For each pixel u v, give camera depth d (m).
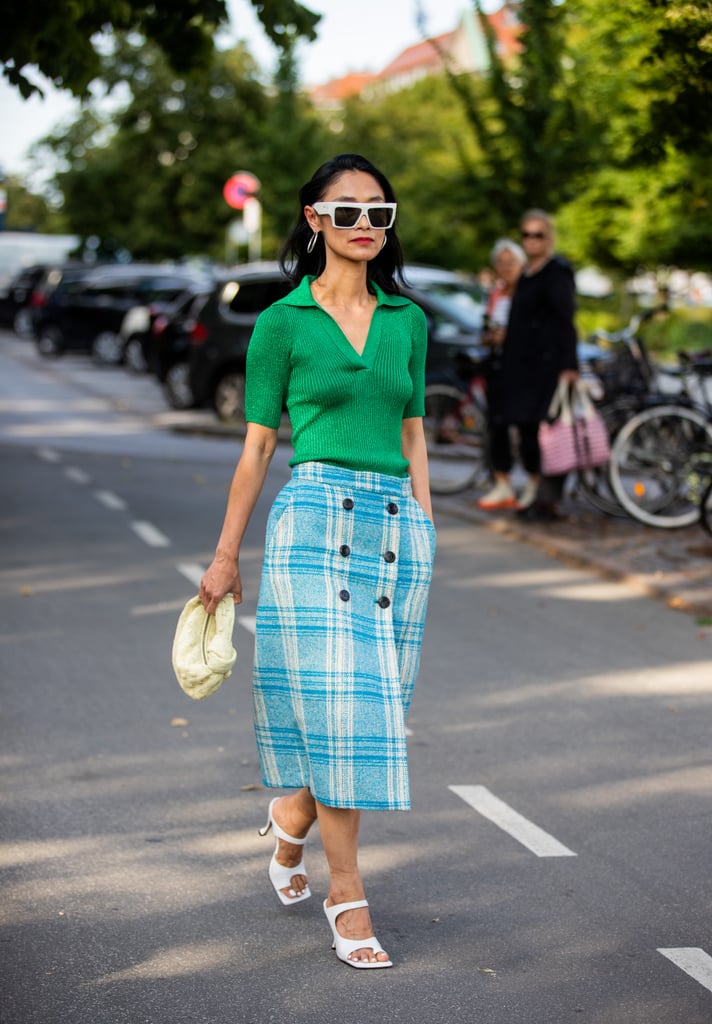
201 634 4.68
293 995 4.42
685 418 12.88
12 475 17.00
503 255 13.67
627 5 10.39
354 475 4.58
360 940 4.64
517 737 7.19
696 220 22.78
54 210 51.59
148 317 33.84
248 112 47.19
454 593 10.70
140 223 48.38
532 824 5.98
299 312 4.59
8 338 52.94
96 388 31.34
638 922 5.00
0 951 4.72
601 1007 4.35
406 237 30.00
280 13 14.38
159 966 4.62
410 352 4.71
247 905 5.13
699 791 6.41
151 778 6.53
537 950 4.76
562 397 12.66
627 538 12.51
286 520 4.58
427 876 5.42
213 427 22.31
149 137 47.84
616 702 7.84
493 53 19.61
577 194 20.11
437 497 15.10
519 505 14.04
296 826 4.96
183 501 15.11
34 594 10.48
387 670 4.57
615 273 26.80
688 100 10.38
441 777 6.58
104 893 5.22
